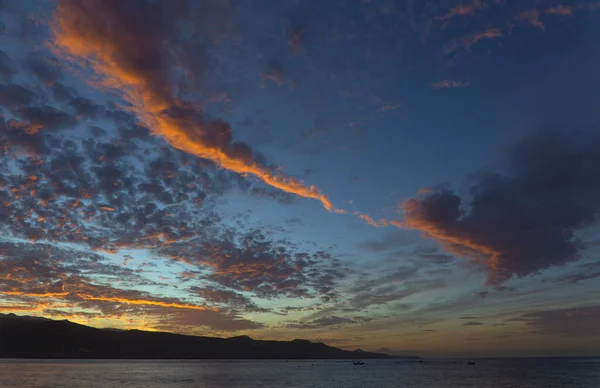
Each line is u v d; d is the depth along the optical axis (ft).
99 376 548.31
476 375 599.57
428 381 482.28
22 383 430.61
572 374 605.31
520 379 506.48
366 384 445.37
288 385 431.43
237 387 404.16
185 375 593.01
